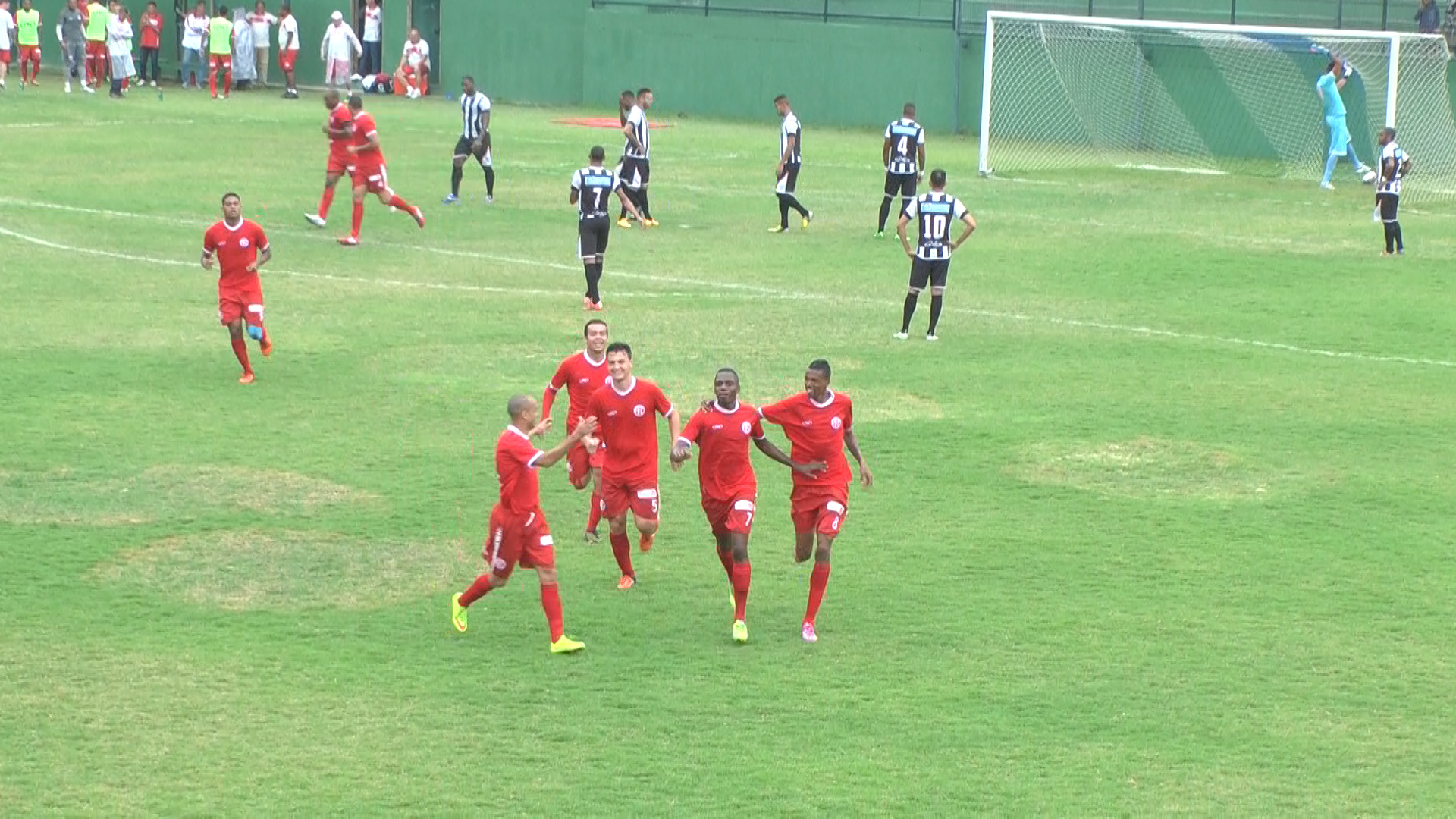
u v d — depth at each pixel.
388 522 34.44
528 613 29.97
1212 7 105.31
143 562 31.95
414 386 44.97
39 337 49.44
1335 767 24.08
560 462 39.12
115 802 22.59
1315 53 100.31
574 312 54.50
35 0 143.12
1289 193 86.50
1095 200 82.19
